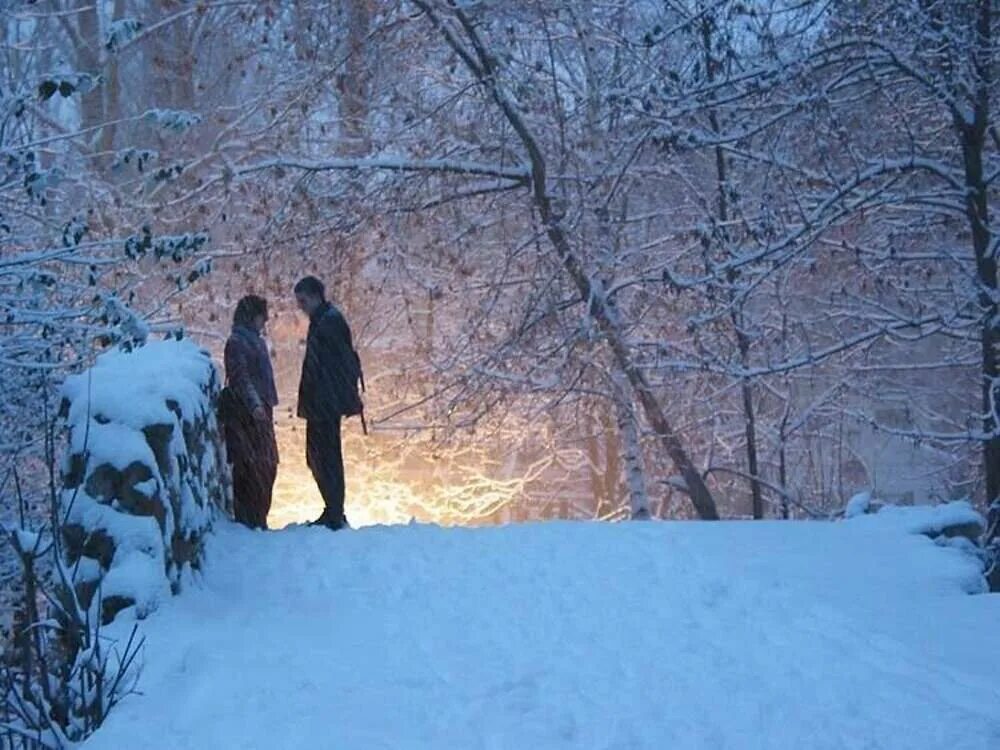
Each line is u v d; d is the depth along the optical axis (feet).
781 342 56.03
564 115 54.65
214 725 16.51
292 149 58.49
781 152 50.19
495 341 56.85
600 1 54.85
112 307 24.06
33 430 28.12
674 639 21.01
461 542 29.89
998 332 46.39
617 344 53.72
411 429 58.23
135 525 21.74
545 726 16.44
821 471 81.15
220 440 32.14
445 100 55.47
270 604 23.72
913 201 47.37
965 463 69.82
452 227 57.31
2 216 27.30
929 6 42.73
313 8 57.00
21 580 26.81
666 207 60.39
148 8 68.59
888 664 19.60
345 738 16.03
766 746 15.78
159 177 27.22
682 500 77.66
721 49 44.14
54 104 61.98
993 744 15.72
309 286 33.58
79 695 17.51
